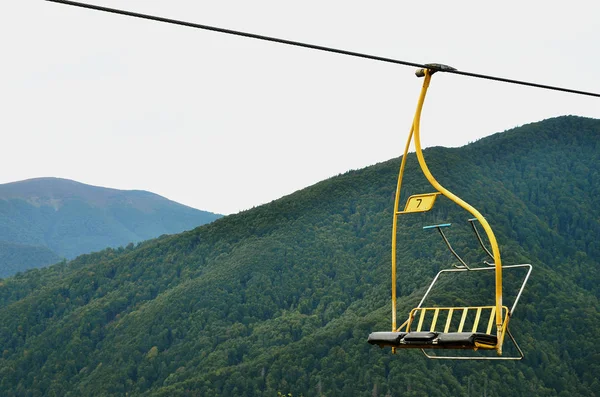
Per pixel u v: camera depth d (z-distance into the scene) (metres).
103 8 6.13
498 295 6.61
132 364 151.25
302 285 176.12
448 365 108.06
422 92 7.54
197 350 150.38
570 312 126.81
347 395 105.50
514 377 107.00
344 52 7.48
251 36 6.97
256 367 121.81
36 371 163.50
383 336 6.81
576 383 110.12
